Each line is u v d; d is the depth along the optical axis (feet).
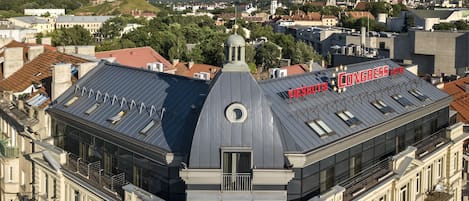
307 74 176.04
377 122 161.58
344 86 170.19
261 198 123.95
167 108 147.54
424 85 202.80
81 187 156.46
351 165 151.43
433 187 188.75
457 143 202.49
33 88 217.36
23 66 245.86
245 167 125.29
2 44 296.51
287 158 130.41
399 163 160.97
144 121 147.84
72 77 197.47
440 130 200.44
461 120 243.81
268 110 126.62
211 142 124.16
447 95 204.54
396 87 189.78
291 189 132.16
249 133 124.88
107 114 160.97
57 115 178.19
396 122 168.76
